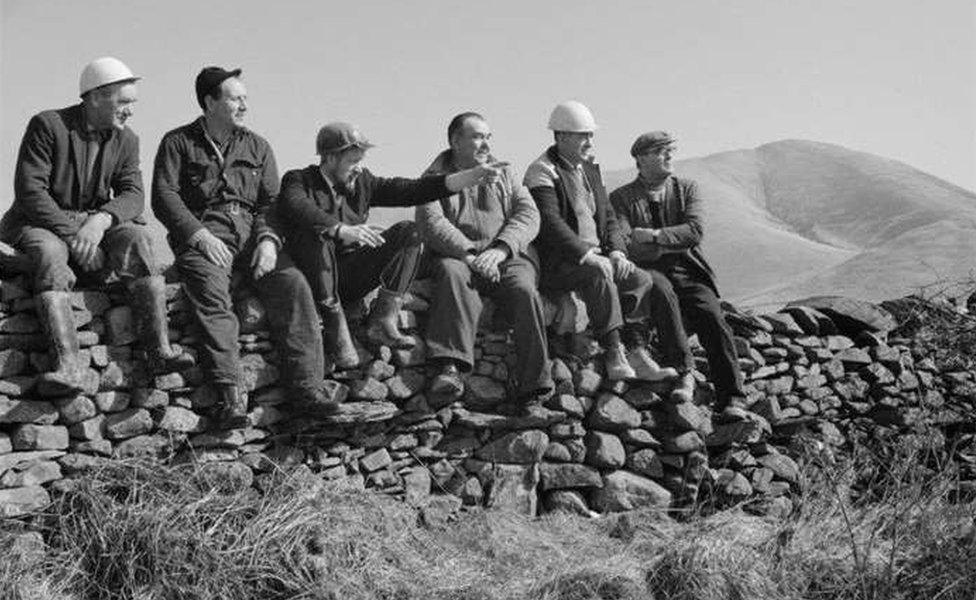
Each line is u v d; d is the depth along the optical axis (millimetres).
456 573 7258
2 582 6227
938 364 10945
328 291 7484
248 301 7453
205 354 7117
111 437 6992
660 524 8195
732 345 9062
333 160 7605
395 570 7074
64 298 6742
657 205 9172
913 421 10188
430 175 7871
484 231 8203
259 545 6742
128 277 6980
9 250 6734
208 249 7117
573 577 7211
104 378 6961
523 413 8211
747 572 7422
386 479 7812
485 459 8172
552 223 8375
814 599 7430
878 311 10680
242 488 7078
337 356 7562
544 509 8328
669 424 8758
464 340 7863
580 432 8422
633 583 7219
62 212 6930
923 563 7723
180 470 7055
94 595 6480
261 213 7602
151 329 6973
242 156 7590
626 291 8656
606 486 8398
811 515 8266
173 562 6543
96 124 7109
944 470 9086
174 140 7406
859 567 7520
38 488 6672
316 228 7379
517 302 8055
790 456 9438
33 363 6781
